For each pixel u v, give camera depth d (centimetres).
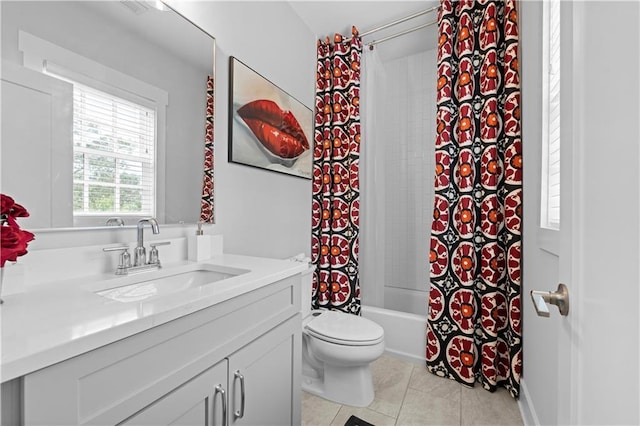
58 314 64
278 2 204
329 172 241
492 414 154
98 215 105
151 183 123
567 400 61
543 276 129
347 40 244
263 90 187
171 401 71
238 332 91
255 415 99
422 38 257
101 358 57
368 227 237
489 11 182
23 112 87
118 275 103
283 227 210
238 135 167
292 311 118
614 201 44
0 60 83
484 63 183
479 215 185
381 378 186
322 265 238
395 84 301
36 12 90
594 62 50
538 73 137
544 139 131
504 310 178
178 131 134
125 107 114
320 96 247
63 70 97
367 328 165
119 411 60
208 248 134
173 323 71
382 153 244
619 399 42
